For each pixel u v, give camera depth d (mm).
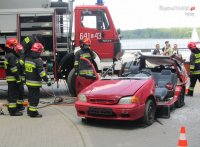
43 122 9750
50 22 13742
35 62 10195
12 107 10555
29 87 10258
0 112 10820
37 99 10367
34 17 13727
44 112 11125
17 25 13727
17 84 10641
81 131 8844
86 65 12195
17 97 10773
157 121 10055
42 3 14102
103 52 13969
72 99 13219
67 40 14062
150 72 11609
